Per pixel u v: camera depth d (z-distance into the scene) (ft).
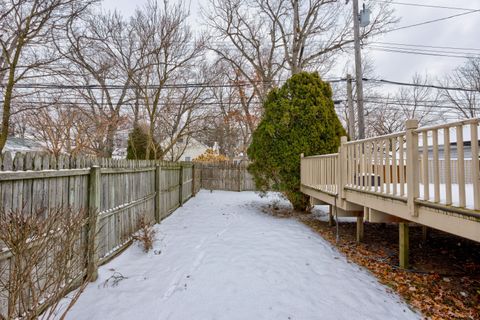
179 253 14.07
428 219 9.48
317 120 26.11
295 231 19.27
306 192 24.26
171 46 33.45
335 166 17.62
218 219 23.07
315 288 10.43
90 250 10.37
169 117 42.39
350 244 16.72
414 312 8.90
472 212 7.50
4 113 18.97
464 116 60.18
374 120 67.26
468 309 9.16
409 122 10.28
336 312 8.75
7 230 6.00
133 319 8.16
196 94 40.52
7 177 6.85
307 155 25.82
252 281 10.85
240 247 15.17
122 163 14.48
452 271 12.41
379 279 11.48
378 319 8.43
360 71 25.14
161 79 33.91
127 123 37.45
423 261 13.73
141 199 17.46
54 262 6.87
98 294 9.62
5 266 6.86
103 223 12.23
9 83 19.03
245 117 57.21
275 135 26.76
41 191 8.25
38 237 6.48
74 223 7.47
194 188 39.60
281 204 31.40
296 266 12.60
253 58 51.96
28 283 6.60
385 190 12.77
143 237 14.70
